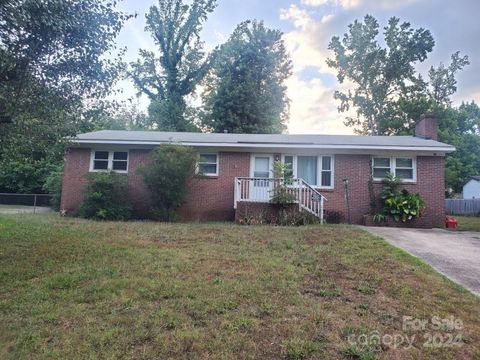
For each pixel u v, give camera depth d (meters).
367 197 13.52
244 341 3.29
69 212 13.84
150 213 13.39
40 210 17.94
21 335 3.34
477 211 24.83
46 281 4.83
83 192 13.45
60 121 6.94
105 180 12.71
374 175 13.77
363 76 35.25
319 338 3.38
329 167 13.95
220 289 4.62
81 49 6.10
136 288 4.63
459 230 11.77
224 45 32.69
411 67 33.84
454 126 37.09
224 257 6.36
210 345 3.21
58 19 5.41
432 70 39.22
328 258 6.41
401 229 11.39
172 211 12.91
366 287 4.82
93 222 10.94
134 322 3.64
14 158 7.27
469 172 35.62
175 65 31.20
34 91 6.12
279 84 35.16
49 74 6.12
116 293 4.46
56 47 5.89
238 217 12.50
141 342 3.26
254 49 33.59
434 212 13.16
